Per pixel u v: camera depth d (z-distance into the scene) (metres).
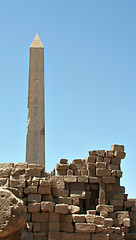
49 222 19.62
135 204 27.44
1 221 11.14
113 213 24.19
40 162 27.69
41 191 20.17
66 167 24.80
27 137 28.05
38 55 29.64
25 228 14.05
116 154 25.58
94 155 25.61
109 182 24.83
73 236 19.58
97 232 19.77
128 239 23.84
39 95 28.86
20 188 20.23
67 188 24.41
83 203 24.72
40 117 28.50
